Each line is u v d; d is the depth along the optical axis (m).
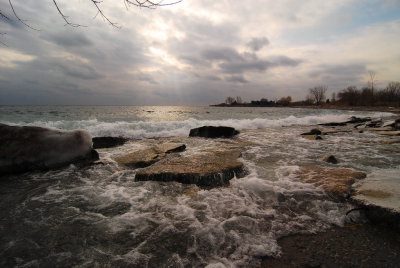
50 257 1.73
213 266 1.64
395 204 2.31
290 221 2.31
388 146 6.38
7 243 1.90
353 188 2.95
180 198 2.84
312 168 3.95
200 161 4.13
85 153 4.41
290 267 1.66
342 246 1.91
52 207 2.59
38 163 3.91
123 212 2.46
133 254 1.78
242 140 7.63
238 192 3.04
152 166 3.82
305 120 15.61
